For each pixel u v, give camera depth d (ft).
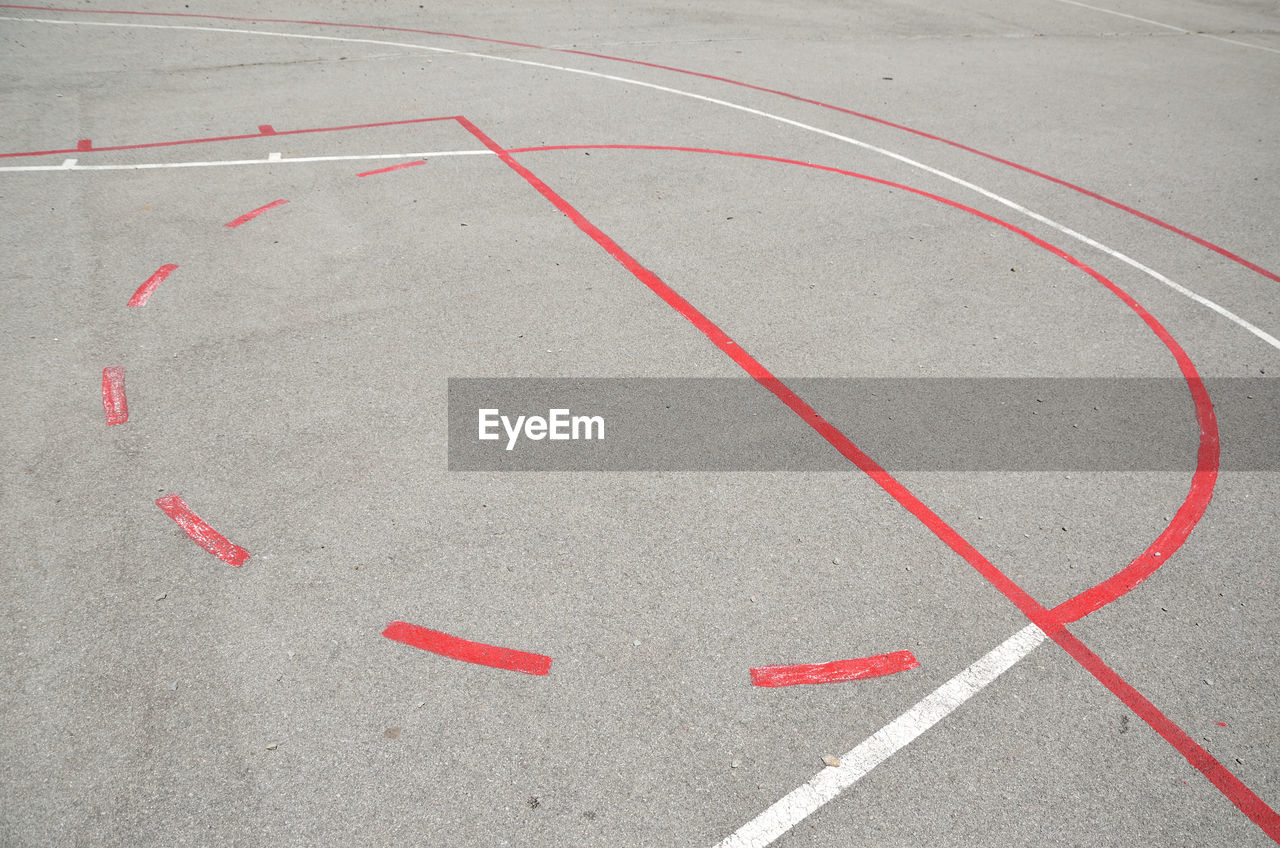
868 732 12.93
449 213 27.96
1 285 22.47
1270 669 14.26
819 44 50.75
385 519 16.07
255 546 15.30
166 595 14.25
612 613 14.55
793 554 15.92
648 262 25.66
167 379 19.36
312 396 19.13
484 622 14.23
